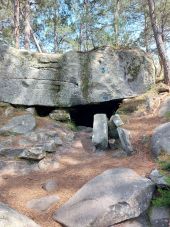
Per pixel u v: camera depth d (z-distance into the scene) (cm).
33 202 583
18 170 718
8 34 1805
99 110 1060
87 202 538
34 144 809
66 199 587
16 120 905
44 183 656
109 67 1030
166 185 549
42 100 1008
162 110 911
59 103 1011
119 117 883
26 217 507
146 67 1043
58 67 1033
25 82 1008
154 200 535
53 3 1856
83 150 822
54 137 852
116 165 704
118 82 1024
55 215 538
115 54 1045
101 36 1393
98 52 1038
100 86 1014
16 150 761
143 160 705
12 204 579
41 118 964
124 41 1360
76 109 1033
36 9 1950
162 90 1016
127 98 1019
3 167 718
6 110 957
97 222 496
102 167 705
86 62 1032
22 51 1028
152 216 510
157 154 699
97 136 824
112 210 507
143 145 766
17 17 1471
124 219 505
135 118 915
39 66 1025
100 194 550
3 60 1009
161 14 1299
